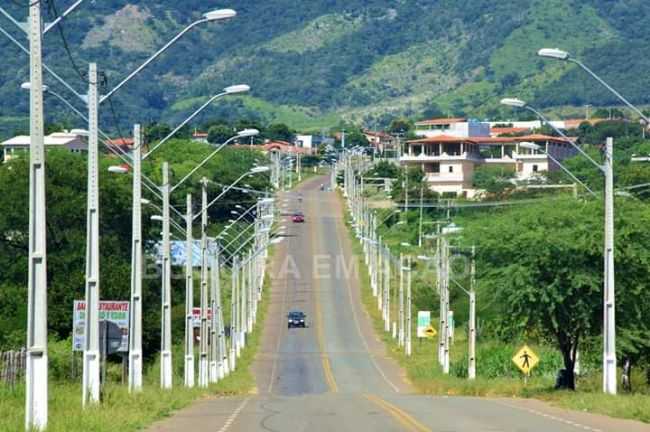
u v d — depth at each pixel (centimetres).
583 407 5338
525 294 7250
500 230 7431
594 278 7194
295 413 5022
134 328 5697
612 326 5941
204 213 8106
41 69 3350
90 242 4597
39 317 3381
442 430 4066
